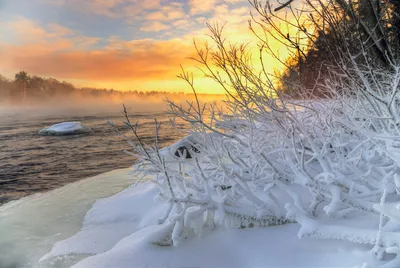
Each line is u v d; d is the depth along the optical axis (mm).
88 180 8789
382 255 2578
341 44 3924
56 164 15016
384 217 3025
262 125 4352
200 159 4383
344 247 2855
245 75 3951
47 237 5039
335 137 4070
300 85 4602
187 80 3939
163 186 3910
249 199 3650
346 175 3664
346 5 4121
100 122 42844
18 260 4336
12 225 5590
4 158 16891
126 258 3178
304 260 2842
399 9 5285
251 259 3037
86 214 5891
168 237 3453
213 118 4422
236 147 4492
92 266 3088
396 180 2926
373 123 3555
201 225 3576
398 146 3311
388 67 4629
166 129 28391
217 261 3092
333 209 3146
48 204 6754
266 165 3938
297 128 3990
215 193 4016
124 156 16875
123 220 5207
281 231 3377
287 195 3963
